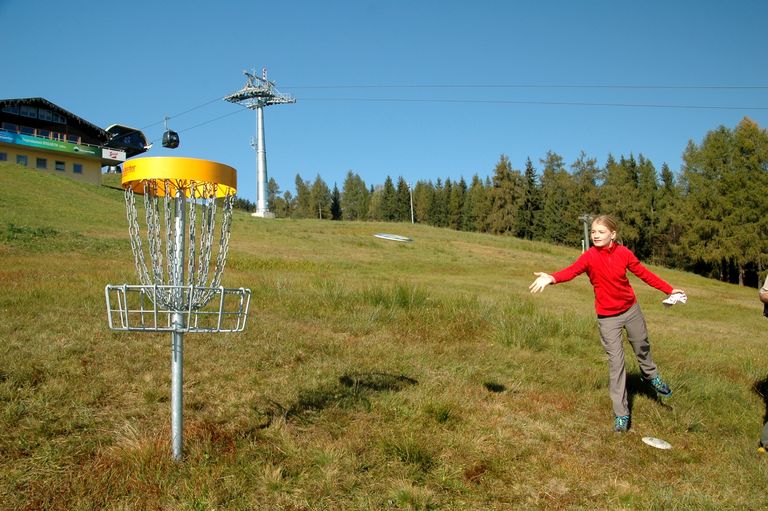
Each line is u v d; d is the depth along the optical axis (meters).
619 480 3.43
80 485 2.84
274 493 2.91
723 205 47.06
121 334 5.92
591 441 4.06
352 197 110.50
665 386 4.84
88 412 3.82
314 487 3.00
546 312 10.13
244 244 26.77
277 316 7.84
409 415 4.15
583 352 7.18
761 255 45.66
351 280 15.10
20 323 6.07
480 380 5.38
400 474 3.22
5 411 3.68
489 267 28.67
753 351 8.70
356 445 3.53
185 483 2.87
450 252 34.03
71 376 4.48
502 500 3.08
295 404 4.25
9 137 47.22
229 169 2.92
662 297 19.38
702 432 4.48
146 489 2.82
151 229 2.91
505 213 78.69
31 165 49.69
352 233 40.69
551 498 3.14
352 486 3.04
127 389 4.35
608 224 4.32
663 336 9.47
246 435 3.60
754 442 4.31
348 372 5.22
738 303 20.89
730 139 48.19
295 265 20.02
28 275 10.12
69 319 6.46
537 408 4.64
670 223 64.38
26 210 26.16
